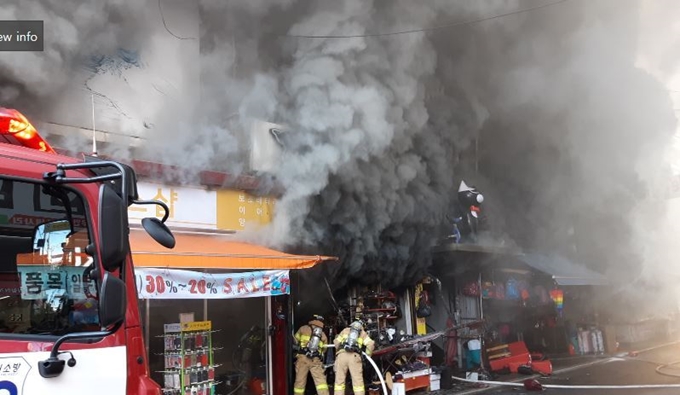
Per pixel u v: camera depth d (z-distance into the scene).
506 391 10.38
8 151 2.62
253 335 8.40
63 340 2.48
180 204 7.39
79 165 2.56
